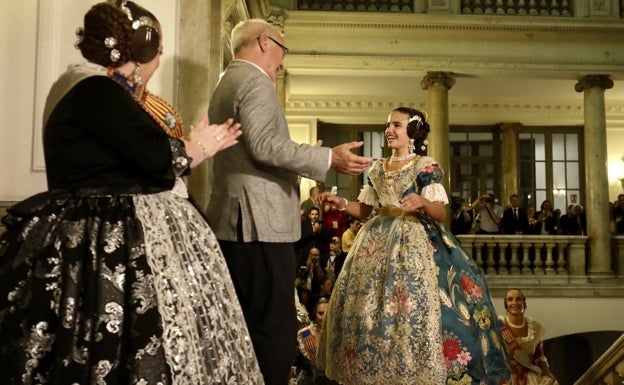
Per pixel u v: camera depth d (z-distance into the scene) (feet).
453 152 39.06
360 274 8.61
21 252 4.68
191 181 9.14
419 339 7.90
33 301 4.47
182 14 8.90
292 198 6.54
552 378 14.29
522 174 38.83
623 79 30.78
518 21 28.89
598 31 29.37
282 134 6.41
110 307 4.46
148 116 4.99
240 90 6.29
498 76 30.01
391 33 29.22
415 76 30.37
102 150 4.89
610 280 30.07
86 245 4.68
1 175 7.91
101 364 4.30
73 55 8.20
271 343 6.14
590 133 30.14
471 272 8.70
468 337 8.06
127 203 4.90
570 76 30.45
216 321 4.96
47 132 4.93
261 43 6.70
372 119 37.42
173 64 8.75
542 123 38.63
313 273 17.42
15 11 8.09
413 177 8.85
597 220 30.19
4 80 8.00
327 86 34.68
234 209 6.34
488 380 8.10
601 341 33.45
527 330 14.71
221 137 5.49
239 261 6.32
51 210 4.80
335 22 28.66
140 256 4.68
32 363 4.35
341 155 6.13
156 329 4.49
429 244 8.59
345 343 8.28
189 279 4.92
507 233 31.50
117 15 5.27
